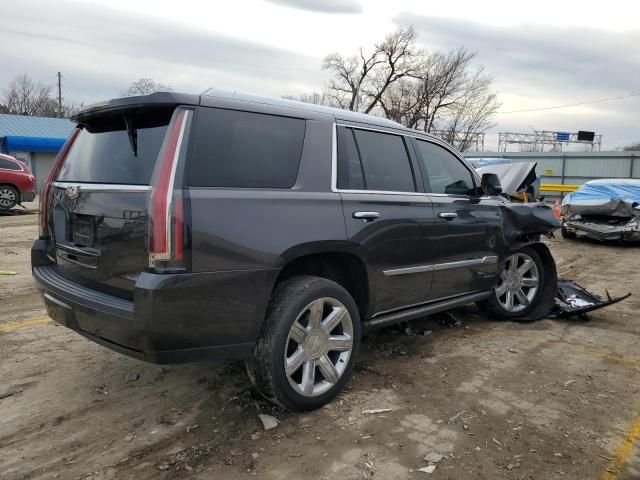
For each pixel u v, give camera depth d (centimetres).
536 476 276
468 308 595
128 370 401
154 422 326
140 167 290
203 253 276
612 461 291
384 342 476
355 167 373
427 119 4238
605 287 742
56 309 329
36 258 373
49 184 368
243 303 293
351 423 326
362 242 358
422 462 286
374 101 4466
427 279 427
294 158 334
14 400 352
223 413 338
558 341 489
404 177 417
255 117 320
